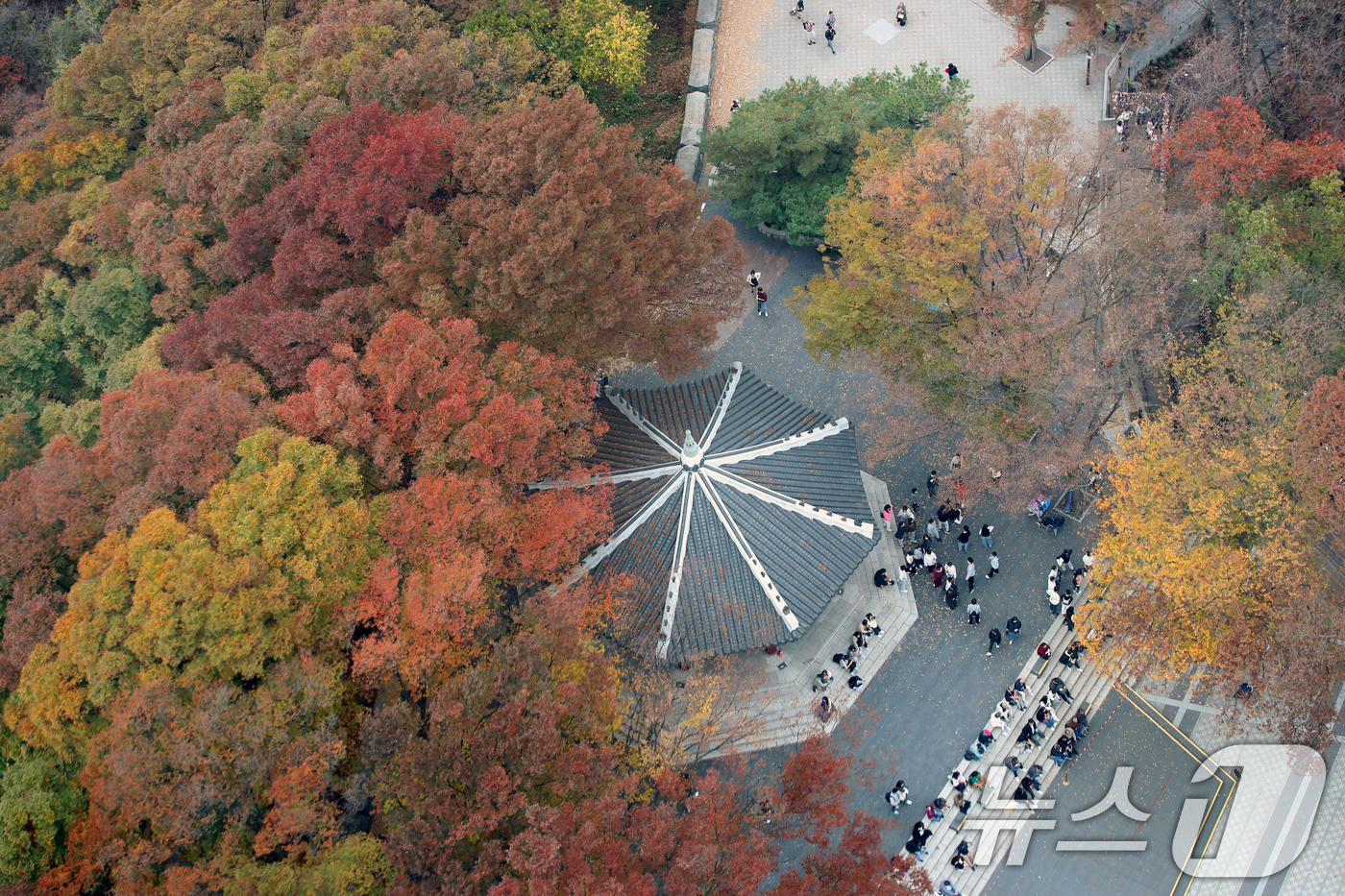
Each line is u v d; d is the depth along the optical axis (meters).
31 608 36.94
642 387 57.53
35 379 51.41
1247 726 45.38
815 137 56.34
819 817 36.72
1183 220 45.31
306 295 44.53
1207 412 40.94
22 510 39.31
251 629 34.22
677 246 46.50
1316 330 42.31
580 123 45.22
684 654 43.53
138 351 46.75
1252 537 40.53
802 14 72.94
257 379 41.56
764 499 45.16
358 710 37.31
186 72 57.47
